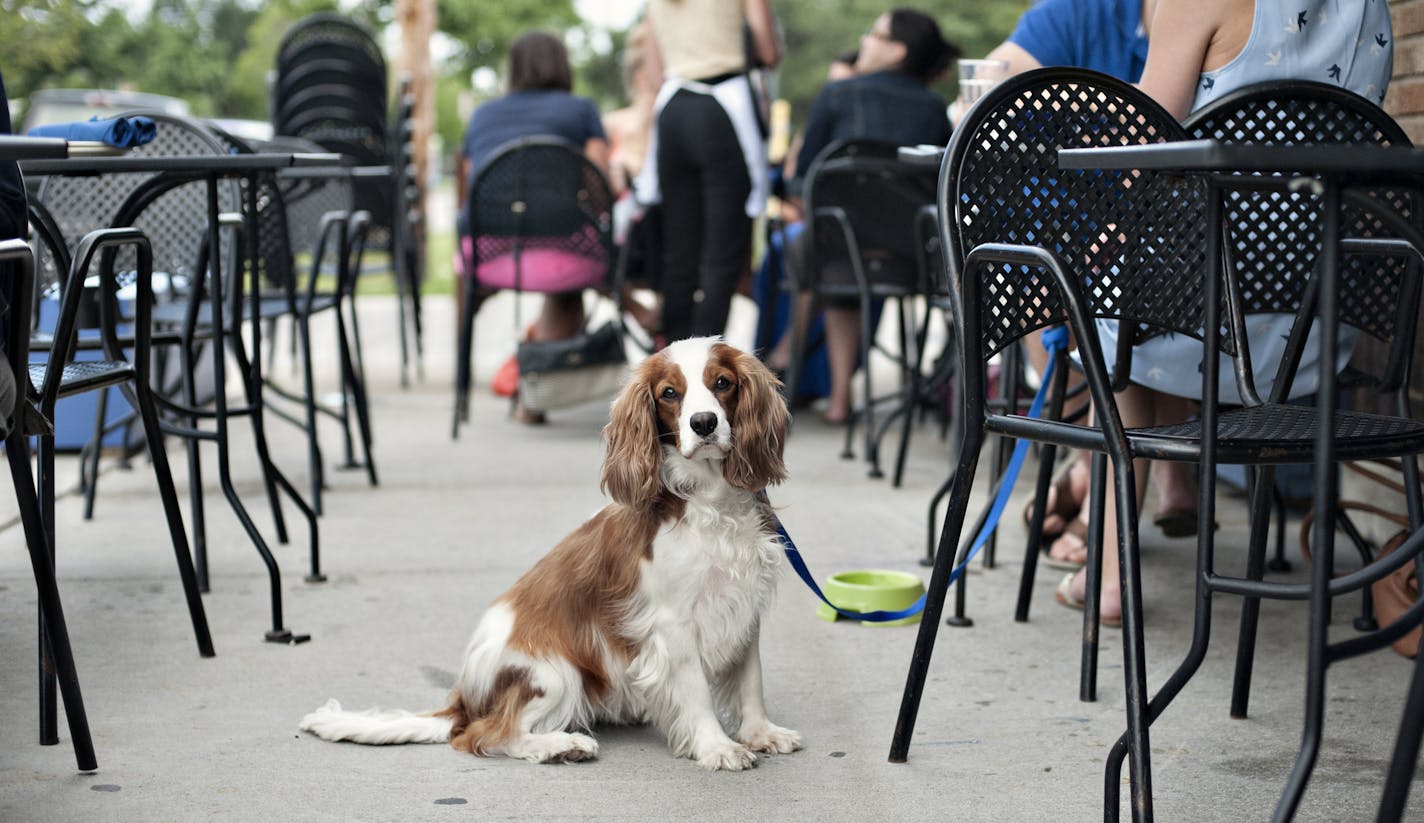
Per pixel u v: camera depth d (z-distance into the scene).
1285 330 3.57
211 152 5.02
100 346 4.55
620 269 8.12
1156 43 3.76
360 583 4.85
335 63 10.74
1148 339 3.60
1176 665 3.94
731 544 3.21
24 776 3.13
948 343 6.39
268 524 5.73
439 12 31.97
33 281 2.61
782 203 9.36
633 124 10.62
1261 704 3.61
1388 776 2.15
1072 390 4.37
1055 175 3.26
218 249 4.16
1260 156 2.09
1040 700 3.69
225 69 45.72
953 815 2.95
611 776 3.18
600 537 3.31
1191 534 4.80
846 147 7.11
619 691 3.33
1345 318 3.46
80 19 14.62
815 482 6.63
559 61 9.19
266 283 6.67
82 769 3.15
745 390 3.23
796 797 3.05
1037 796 3.05
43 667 3.31
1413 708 2.11
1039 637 4.23
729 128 7.77
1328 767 3.17
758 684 3.40
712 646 3.27
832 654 4.10
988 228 3.21
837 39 51.56
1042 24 4.62
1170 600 4.59
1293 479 5.77
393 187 9.73
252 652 4.07
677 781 3.15
